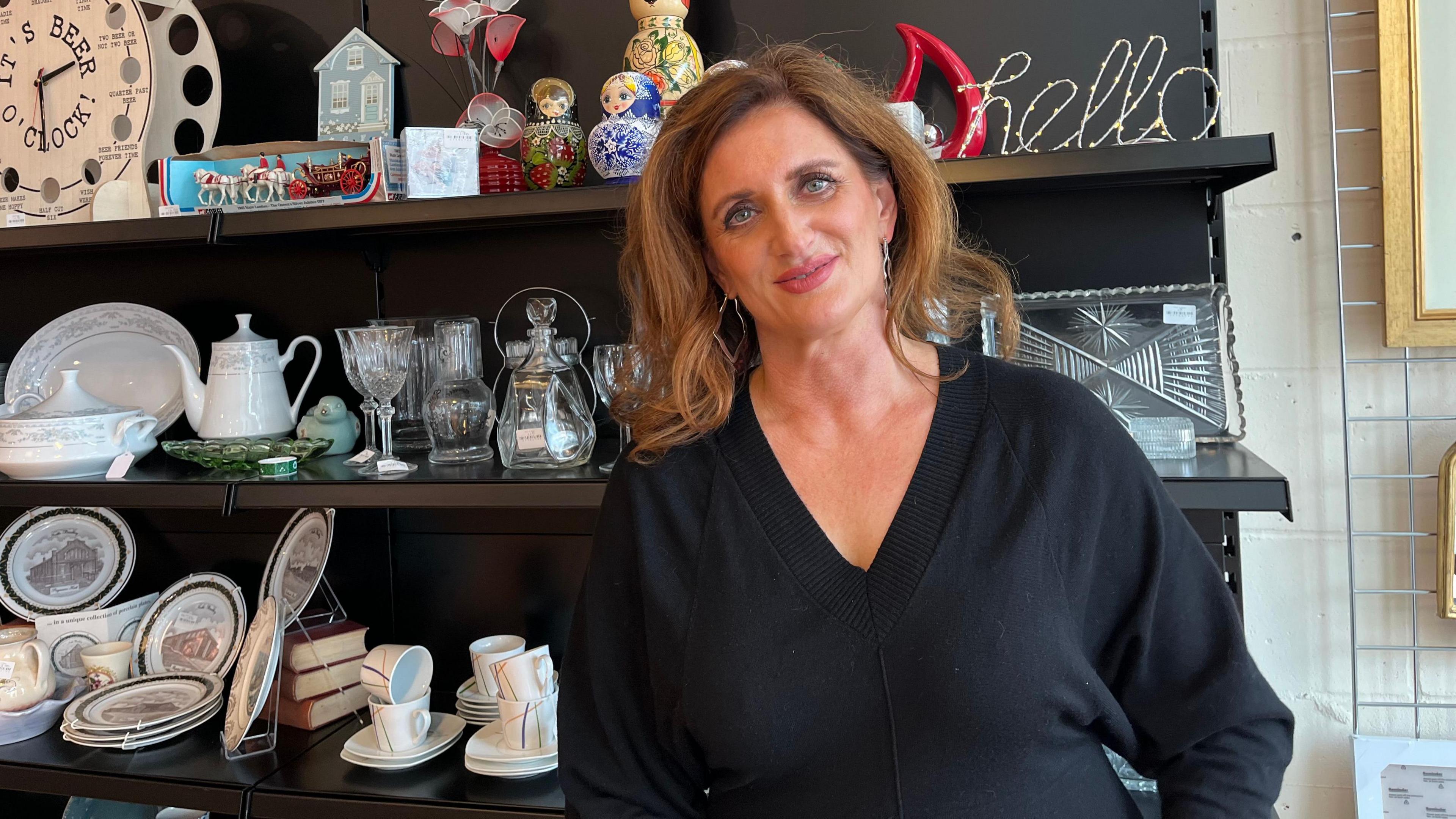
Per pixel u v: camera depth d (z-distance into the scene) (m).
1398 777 1.43
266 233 1.49
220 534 1.91
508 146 1.58
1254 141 1.16
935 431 0.93
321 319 1.82
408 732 1.49
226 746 1.52
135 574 1.96
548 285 1.72
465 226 1.67
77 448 1.56
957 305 1.14
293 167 1.60
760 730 0.88
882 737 0.87
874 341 0.97
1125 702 0.96
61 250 1.89
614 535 1.03
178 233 1.52
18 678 1.63
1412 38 1.37
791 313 0.92
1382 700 1.48
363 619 1.84
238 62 1.81
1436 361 1.43
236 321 1.86
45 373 1.82
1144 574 0.91
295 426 1.73
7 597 1.82
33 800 2.05
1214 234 1.48
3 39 1.81
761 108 0.94
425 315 1.78
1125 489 0.91
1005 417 0.93
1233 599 0.94
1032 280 1.53
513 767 1.42
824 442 0.97
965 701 0.85
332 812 1.40
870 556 0.92
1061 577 0.88
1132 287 1.50
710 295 1.04
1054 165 1.22
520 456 1.47
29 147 1.80
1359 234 1.44
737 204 0.93
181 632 1.78
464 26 1.54
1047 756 0.88
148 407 1.79
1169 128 1.47
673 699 0.96
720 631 0.91
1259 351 1.49
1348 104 1.43
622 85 1.41
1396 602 1.47
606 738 1.02
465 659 1.80
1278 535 1.50
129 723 1.58
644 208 1.01
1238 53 1.46
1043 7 1.50
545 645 1.63
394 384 1.54
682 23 1.49
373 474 1.46
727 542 0.94
